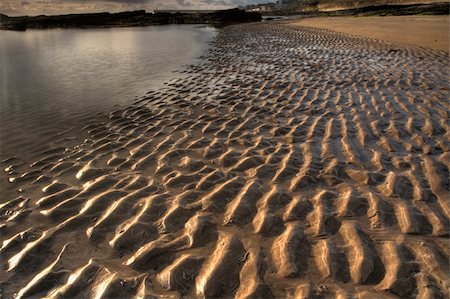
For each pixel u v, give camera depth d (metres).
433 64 12.31
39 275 3.07
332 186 4.34
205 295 2.79
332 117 7.01
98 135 6.60
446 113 7.00
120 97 9.39
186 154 5.50
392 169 4.72
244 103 8.32
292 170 4.77
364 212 3.75
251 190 4.26
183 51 19.38
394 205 3.86
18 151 5.94
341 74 11.38
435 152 5.25
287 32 29.33
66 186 4.64
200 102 8.58
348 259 3.07
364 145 5.57
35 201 4.31
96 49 21.41
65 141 6.35
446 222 3.55
